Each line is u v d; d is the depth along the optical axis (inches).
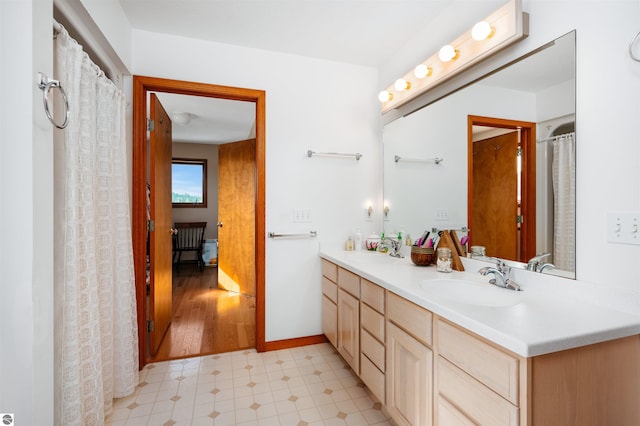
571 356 35.7
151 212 89.9
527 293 52.2
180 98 136.3
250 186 154.1
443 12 75.0
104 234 63.2
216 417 64.2
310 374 81.1
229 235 163.6
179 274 205.2
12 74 36.8
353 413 65.7
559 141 49.8
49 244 40.7
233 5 72.8
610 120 43.0
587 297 45.9
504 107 59.5
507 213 59.1
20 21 37.0
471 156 67.9
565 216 49.0
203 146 235.0
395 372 58.2
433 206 80.0
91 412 53.4
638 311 40.4
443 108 76.3
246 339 103.3
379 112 106.7
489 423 37.4
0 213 36.5
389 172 100.1
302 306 98.7
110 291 64.3
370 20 79.1
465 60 64.3
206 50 88.0
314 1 71.4
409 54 89.0
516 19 53.1
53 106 45.8
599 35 44.1
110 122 65.3
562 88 49.2
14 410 37.2
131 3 71.9
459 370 42.6
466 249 69.7
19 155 37.1
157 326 94.0
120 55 72.6
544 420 34.4
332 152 101.3
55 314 46.8
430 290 56.2
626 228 41.2
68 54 48.4
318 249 100.1
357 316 73.5
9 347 37.0
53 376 43.2
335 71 101.7
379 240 100.2
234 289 160.9
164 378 79.0
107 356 63.5
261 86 93.4
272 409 66.8
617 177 42.3
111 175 64.9
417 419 51.5
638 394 39.7
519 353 32.9
